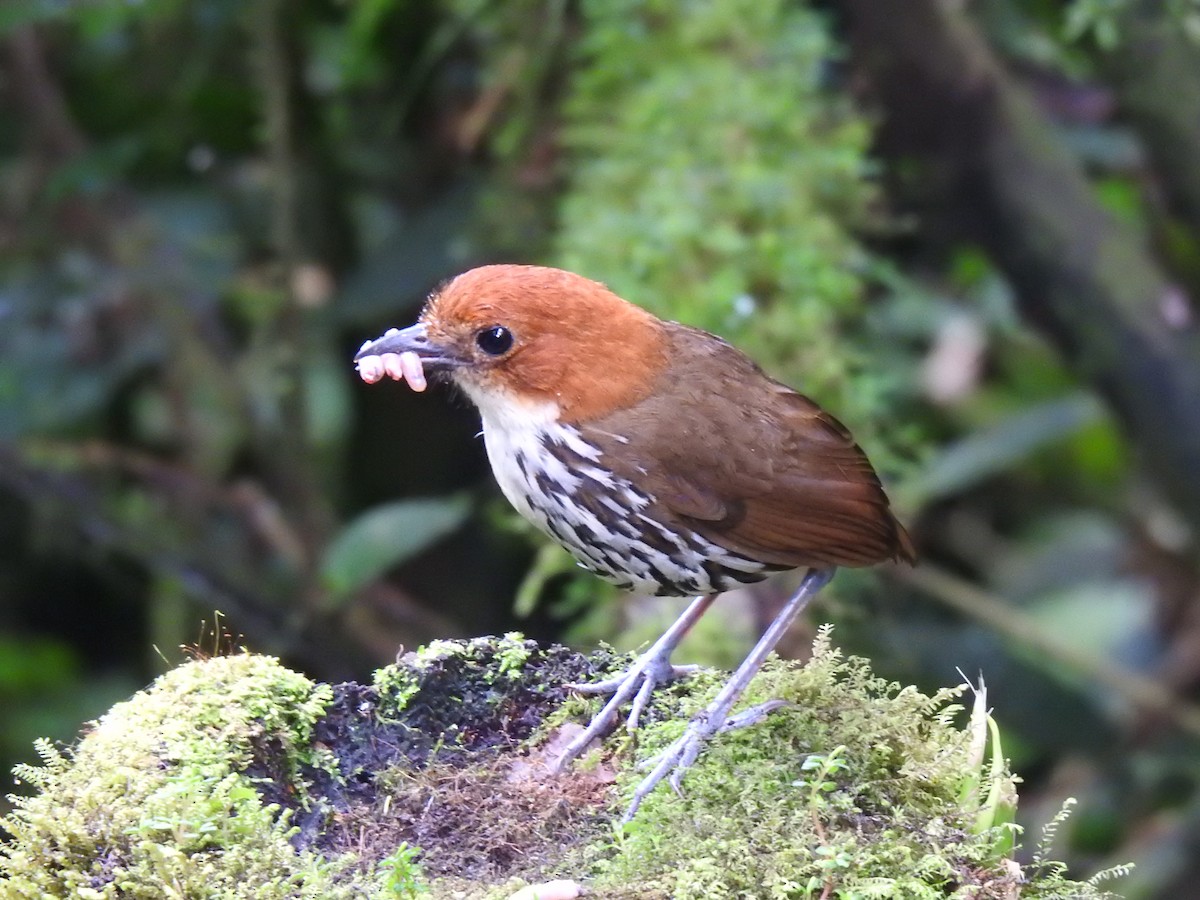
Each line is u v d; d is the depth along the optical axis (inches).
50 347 473.4
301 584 456.4
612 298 281.7
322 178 493.4
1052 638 440.8
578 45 443.2
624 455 274.1
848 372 396.2
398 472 513.3
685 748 245.0
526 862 237.3
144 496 488.1
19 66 480.1
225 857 213.8
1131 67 397.4
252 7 443.8
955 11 429.7
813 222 385.1
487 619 500.4
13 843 222.1
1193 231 413.7
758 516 274.7
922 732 242.4
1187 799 451.2
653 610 350.6
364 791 250.8
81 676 493.7
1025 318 426.6
